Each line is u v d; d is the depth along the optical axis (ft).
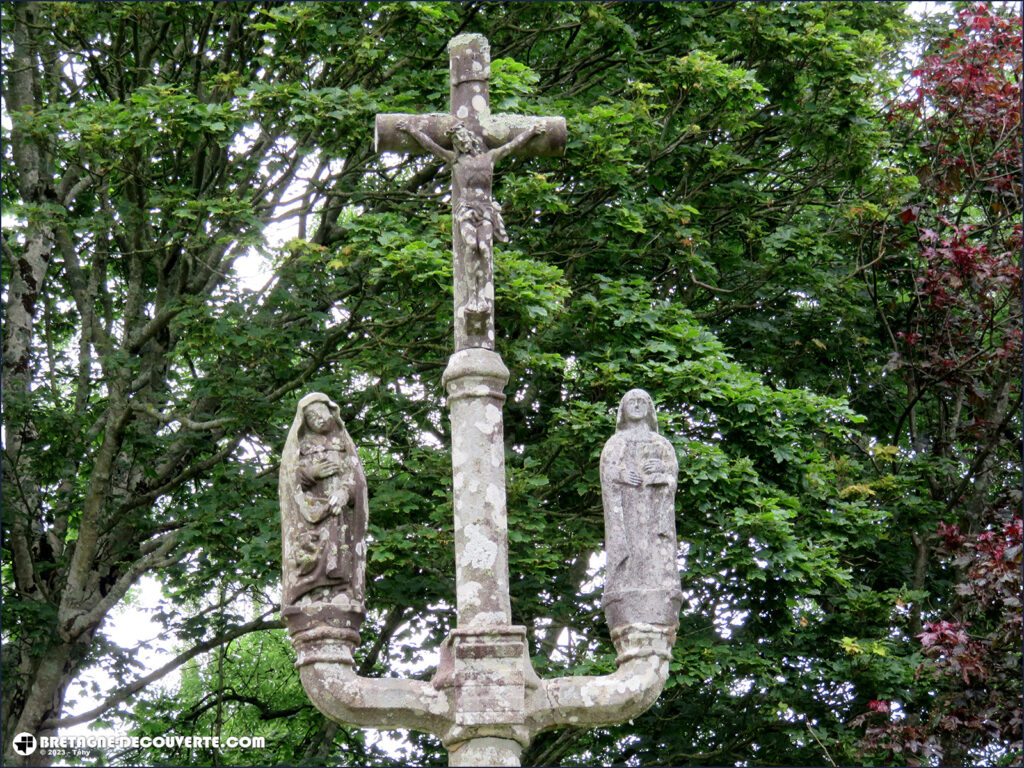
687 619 51.11
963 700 47.73
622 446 31.14
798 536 51.39
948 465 58.85
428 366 52.70
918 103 58.65
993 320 57.47
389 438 55.77
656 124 56.29
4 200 58.34
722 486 48.67
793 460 50.78
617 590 30.09
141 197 51.88
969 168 58.65
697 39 57.82
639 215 52.65
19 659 52.90
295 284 53.47
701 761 52.95
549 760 51.44
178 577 57.11
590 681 29.25
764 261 57.62
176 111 49.57
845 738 49.57
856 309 57.82
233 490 51.34
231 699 61.41
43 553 55.83
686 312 52.60
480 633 28.58
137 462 53.93
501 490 29.84
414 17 53.21
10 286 57.62
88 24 54.90
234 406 51.29
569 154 53.06
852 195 60.80
